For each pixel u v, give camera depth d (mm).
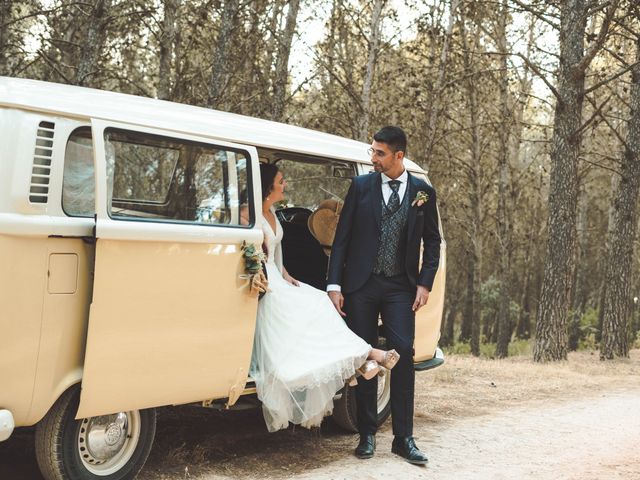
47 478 3762
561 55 13719
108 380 3691
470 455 5402
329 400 4691
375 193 4977
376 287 4969
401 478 4664
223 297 4254
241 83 15305
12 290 3314
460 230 27953
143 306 3820
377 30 14789
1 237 3273
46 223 3424
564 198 13516
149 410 4145
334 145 5555
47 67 14312
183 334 4043
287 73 14617
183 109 4457
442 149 21812
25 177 3371
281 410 4535
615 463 5348
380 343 5848
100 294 3604
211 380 4238
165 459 4629
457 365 10359
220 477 4422
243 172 4531
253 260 4363
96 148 3617
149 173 3971
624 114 21781
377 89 16703
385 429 6078
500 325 22219
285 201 6383
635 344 24781
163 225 3900
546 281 13648
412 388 5023
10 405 3363
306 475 4578
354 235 5020
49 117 3525
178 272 3996
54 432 3668
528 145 28328
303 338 4672
